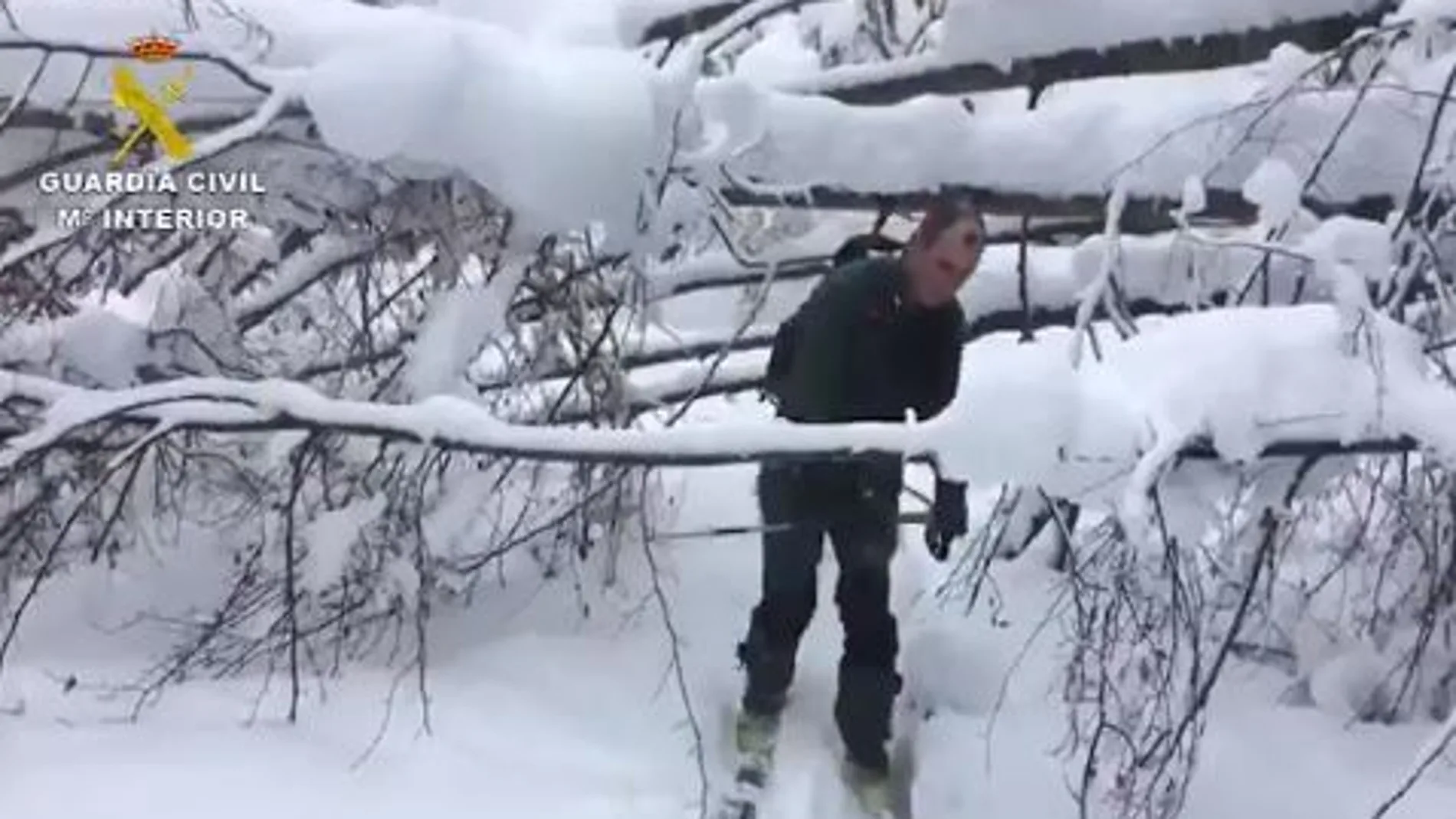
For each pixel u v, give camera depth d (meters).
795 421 4.29
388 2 4.98
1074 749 4.11
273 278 5.19
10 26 4.36
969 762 4.46
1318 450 3.69
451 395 4.38
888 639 4.40
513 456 3.93
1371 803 4.21
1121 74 4.91
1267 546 4.10
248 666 4.76
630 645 4.88
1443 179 4.12
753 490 5.88
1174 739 3.92
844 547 4.36
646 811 4.10
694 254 5.18
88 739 4.20
